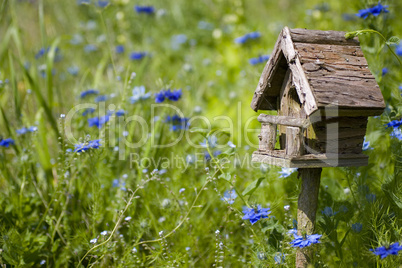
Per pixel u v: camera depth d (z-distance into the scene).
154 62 7.34
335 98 2.35
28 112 5.07
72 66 6.72
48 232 3.66
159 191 3.96
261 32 6.84
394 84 3.63
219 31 7.59
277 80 2.73
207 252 3.53
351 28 3.79
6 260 3.20
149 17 8.44
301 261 2.74
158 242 3.33
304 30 2.56
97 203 3.52
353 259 2.92
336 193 3.40
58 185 3.49
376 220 2.90
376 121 3.65
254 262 3.00
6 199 3.81
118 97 5.20
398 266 2.72
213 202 3.83
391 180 3.16
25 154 3.89
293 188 3.40
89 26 8.64
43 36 5.00
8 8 6.30
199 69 7.21
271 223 2.99
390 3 3.60
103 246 3.19
